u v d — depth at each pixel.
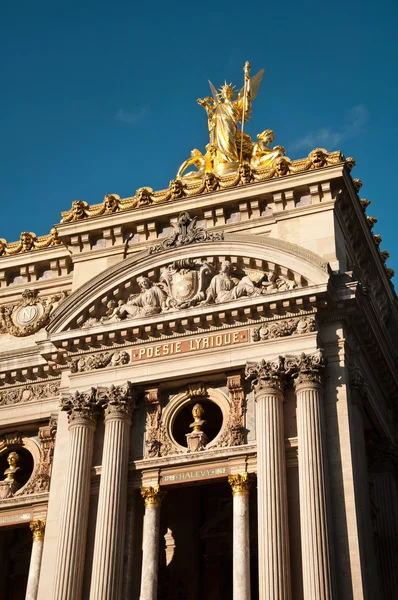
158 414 36.75
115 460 35.53
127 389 36.69
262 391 34.75
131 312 37.91
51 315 39.34
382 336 39.25
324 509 32.09
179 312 36.84
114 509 34.69
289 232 38.59
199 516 41.03
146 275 38.50
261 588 31.62
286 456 34.00
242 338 36.16
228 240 37.59
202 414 36.88
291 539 32.62
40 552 37.62
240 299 36.25
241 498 34.25
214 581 39.53
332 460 33.50
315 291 35.25
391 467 39.78
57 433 37.78
